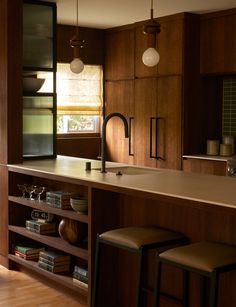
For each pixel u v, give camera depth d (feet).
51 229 14.43
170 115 20.29
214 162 18.88
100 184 11.40
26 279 14.42
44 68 16.79
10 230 15.29
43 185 15.33
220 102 20.93
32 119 16.78
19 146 15.58
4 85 15.44
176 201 9.51
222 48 19.11
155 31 12.29
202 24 19.85
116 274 12.32
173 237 10.45
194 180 11.59
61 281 12.90
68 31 22.35
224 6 18.29
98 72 23.49
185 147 19.97
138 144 21.79
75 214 12.55
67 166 14.64
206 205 8.93
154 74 20.85
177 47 19.80
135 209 11.93
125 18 20.70
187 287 10.47
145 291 11.12
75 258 13.74
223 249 9.18
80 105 22.94
